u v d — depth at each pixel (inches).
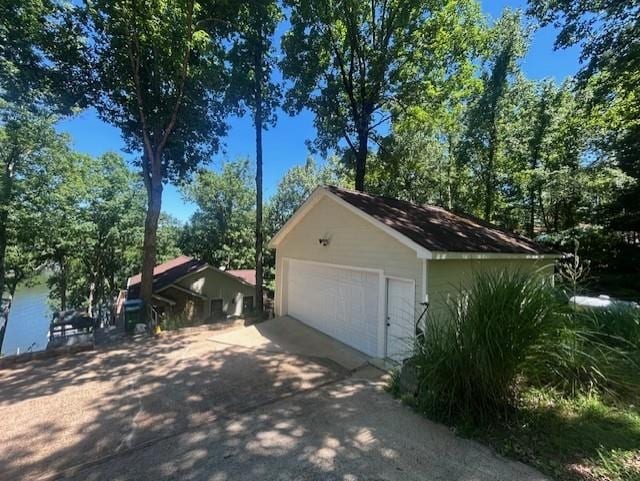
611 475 103.1
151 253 434.3
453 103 603.5
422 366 152.6
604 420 130.7
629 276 588.4
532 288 143.7
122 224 885.8
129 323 367.2
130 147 509.7
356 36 568.4
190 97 467.8
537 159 734.5
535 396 143.3
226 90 494.9
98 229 855.1
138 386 214.7
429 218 327.6
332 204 333.1
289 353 283.3
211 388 208.8
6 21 366.3
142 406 185.0
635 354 154.9
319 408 174.6
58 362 267.7
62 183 679.1
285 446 138.2
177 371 241.8
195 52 435.2
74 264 1044.5
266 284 1050.7
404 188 831.7
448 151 829.8
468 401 140.8
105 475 125.0
